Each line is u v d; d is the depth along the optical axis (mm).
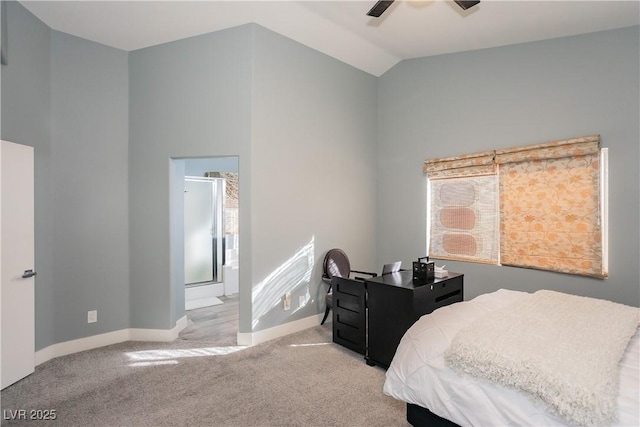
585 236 2824
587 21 2676
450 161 3709
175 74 3262
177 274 3506
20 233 2488
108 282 3191
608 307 1902
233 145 3160
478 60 3527
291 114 3465
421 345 1658
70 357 2877
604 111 2768
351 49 3740
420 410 1729
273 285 3318
